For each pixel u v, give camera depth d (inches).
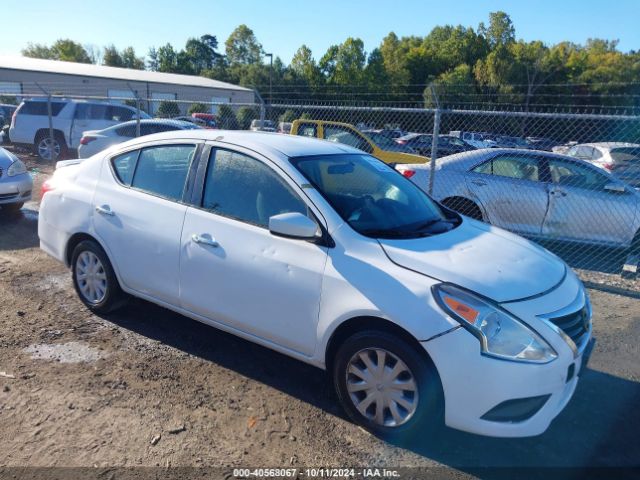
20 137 619.5
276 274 132.6
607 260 296.7
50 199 188.1
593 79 2330.2
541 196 294.0
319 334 127.2
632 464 118.5
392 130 577.0
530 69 2202.3
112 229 167.3
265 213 139.0
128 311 186.9
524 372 108.0
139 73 1851.6
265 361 157.2
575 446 124.4
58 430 120.3
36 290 203.5
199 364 153.5
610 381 156.9
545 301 117.3
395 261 121.2
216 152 152.3
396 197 152.9
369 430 124.4
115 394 135.7
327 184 139.9
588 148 513.3
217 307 146.0
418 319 112.5
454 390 110.7
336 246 126.5
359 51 2859.3
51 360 151.1
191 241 148.4
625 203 284.5
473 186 303.6
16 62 1578.5
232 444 118.7
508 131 1210.0
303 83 2837.1
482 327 109.3
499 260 128.1
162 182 161.0
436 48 3248.0
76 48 3661.4
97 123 612.7
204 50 4330.7
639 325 200.8
